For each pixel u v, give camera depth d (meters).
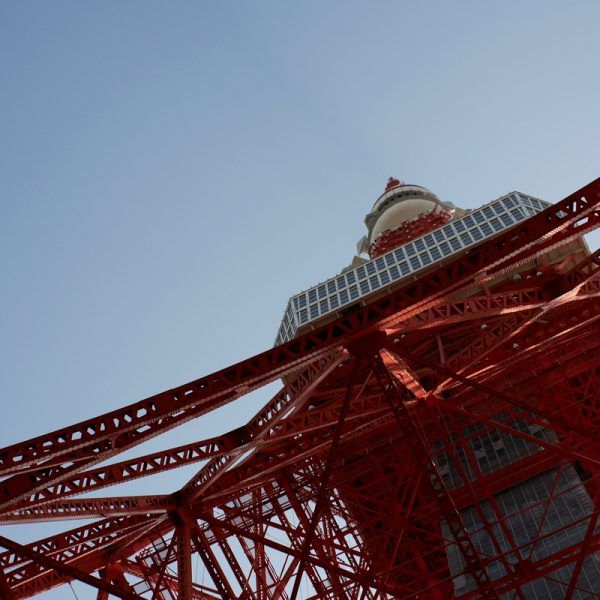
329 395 58.12
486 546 54.44
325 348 28.31
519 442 60.69
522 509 52.84
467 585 52.19
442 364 42.03
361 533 59.00
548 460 57.50
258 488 57.72
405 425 34.31
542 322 45.44
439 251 83.88
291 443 45.00
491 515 56.84
